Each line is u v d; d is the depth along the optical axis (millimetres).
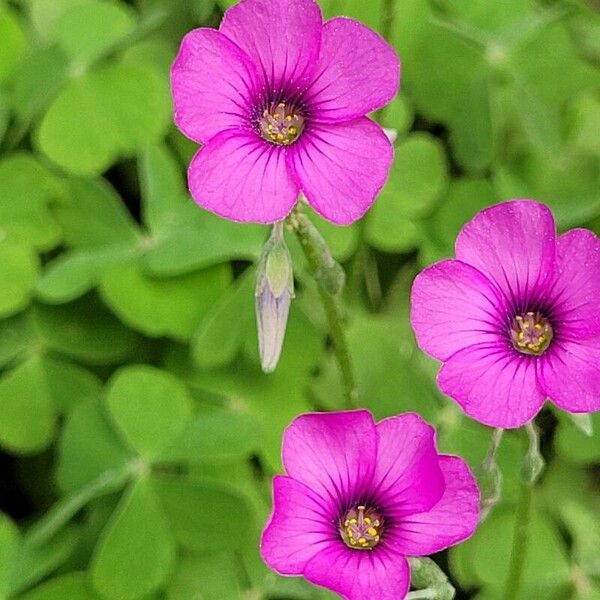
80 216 260
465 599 249
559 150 268
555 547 247
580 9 275
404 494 203
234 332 249
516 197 266
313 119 208
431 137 274
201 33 205
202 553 244
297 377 252
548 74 271
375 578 200
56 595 238
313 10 205
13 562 242
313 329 250
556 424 245
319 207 205
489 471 210
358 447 203
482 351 204
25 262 256
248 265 268
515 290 206
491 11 274
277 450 248
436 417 247
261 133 208
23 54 270
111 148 263
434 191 266
